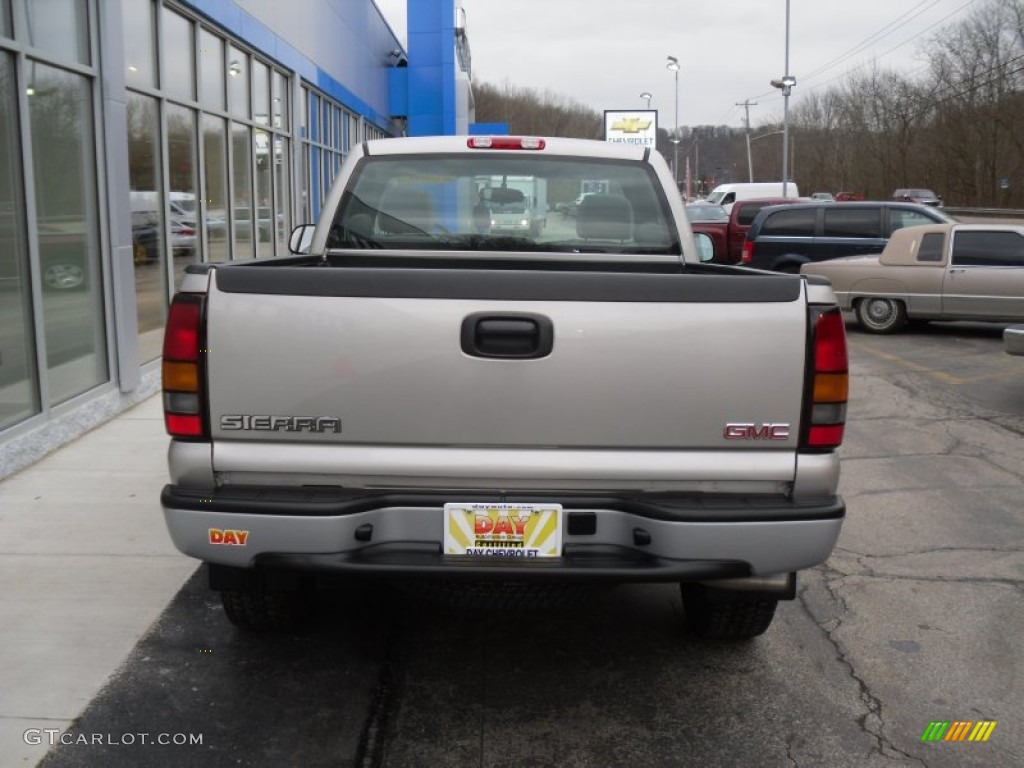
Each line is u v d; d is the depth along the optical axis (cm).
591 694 374
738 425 317
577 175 496
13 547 505
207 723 346
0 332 629
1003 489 653
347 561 312
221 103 1184
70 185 740
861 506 614
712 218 2220
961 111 6256
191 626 422
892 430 825
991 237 1323
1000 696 376
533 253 490
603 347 312
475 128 4922
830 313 316
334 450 316
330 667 391
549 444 316
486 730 347
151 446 702
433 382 312
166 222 965
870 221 1541
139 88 894
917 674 393
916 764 329
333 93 1941
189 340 312
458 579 314
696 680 386
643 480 320
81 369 760
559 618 444
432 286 311
